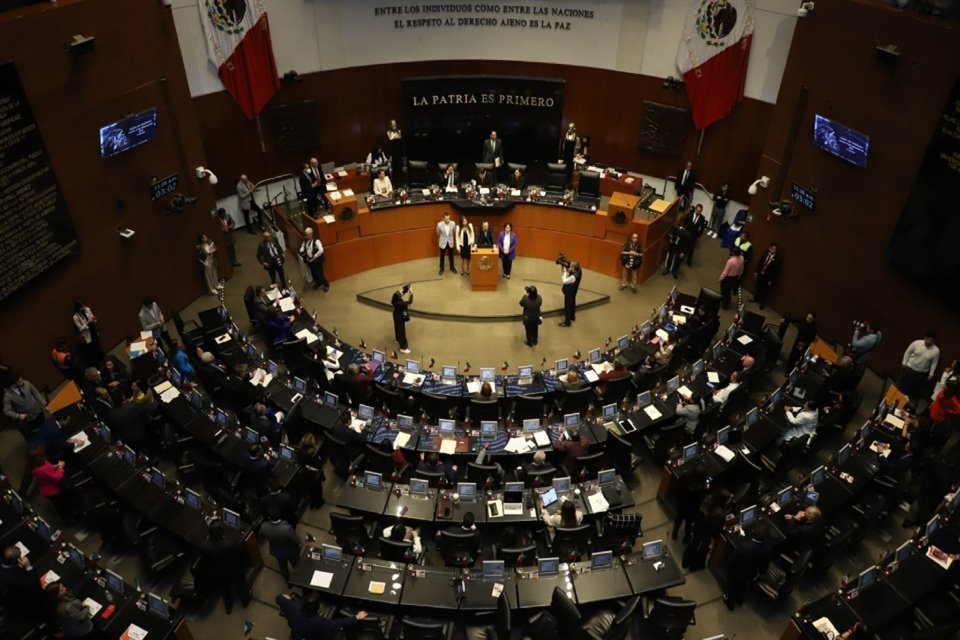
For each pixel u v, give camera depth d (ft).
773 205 55.52
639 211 63.16
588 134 74.43
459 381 46.98
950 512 36.45
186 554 36.52
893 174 46.11
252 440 41.50
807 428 42.09
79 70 44.60
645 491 43.06
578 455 40.14
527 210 64.34
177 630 31.81
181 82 52.80
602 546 37.40
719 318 56.95
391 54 71.10
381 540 34.47
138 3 47.75
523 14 69.41
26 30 40.91
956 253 42.45
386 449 41.16
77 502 38.42
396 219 63.62
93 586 33.04
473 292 61.67
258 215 67.56
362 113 73.26
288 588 37.22
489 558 37.68
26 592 31.45
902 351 48.16
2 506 36.42
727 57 62.59
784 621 35.83
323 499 42.16
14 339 44.06
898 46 44.01
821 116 50.44
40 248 44.09
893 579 33.60
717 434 42.19
